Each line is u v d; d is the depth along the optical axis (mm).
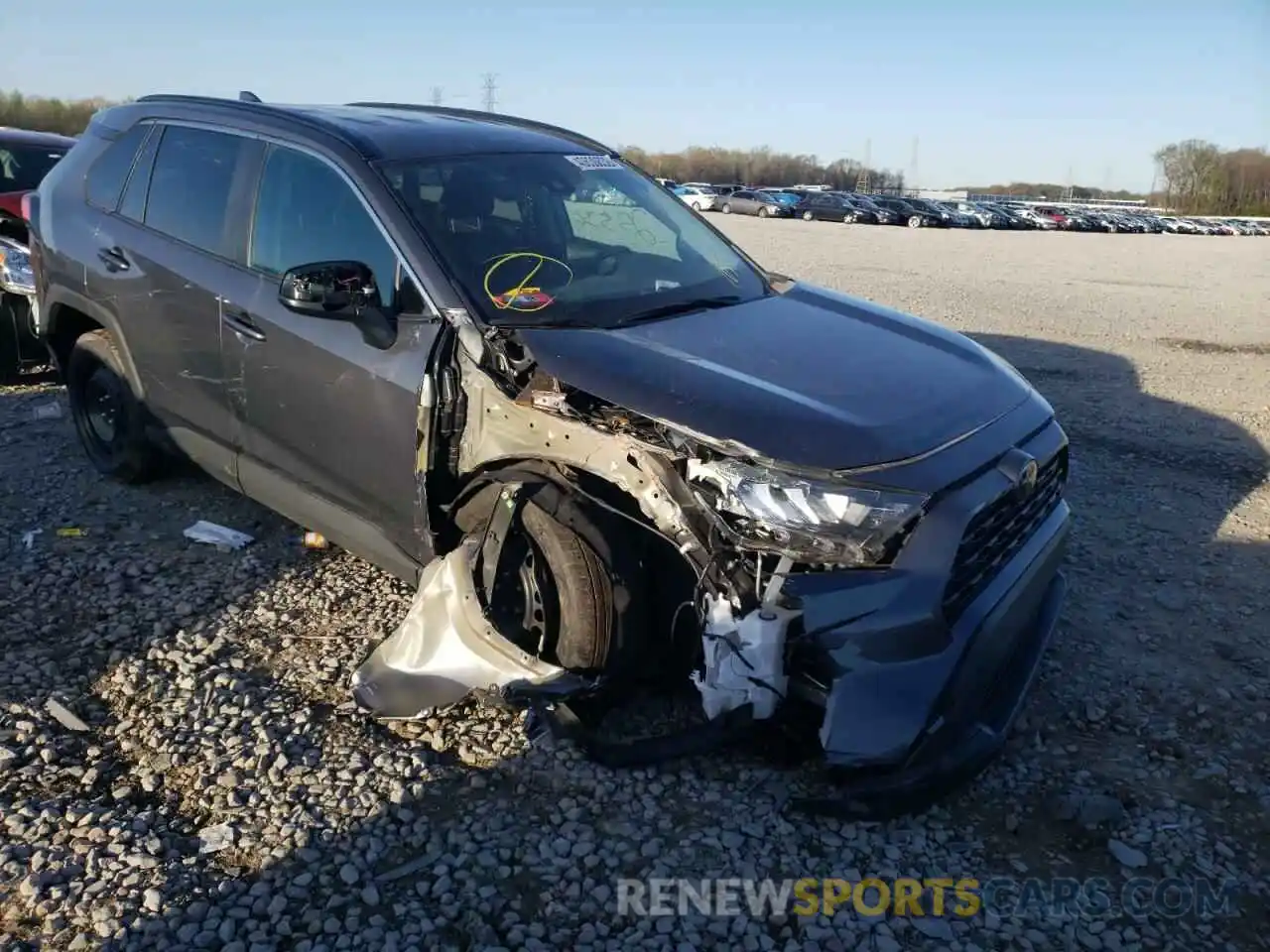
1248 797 3287
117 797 3064
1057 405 8016
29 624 3996
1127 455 6793
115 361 5035
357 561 4648
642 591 3213
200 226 4422
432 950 2549
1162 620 4469
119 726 3408
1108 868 2943
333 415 3762
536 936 2598
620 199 4434
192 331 4367
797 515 2775
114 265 4785
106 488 5402
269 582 4414
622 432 3029
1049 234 39500
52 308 5309
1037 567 3371
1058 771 3381
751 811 3064
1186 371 9438
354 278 3525
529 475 3260
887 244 26172
